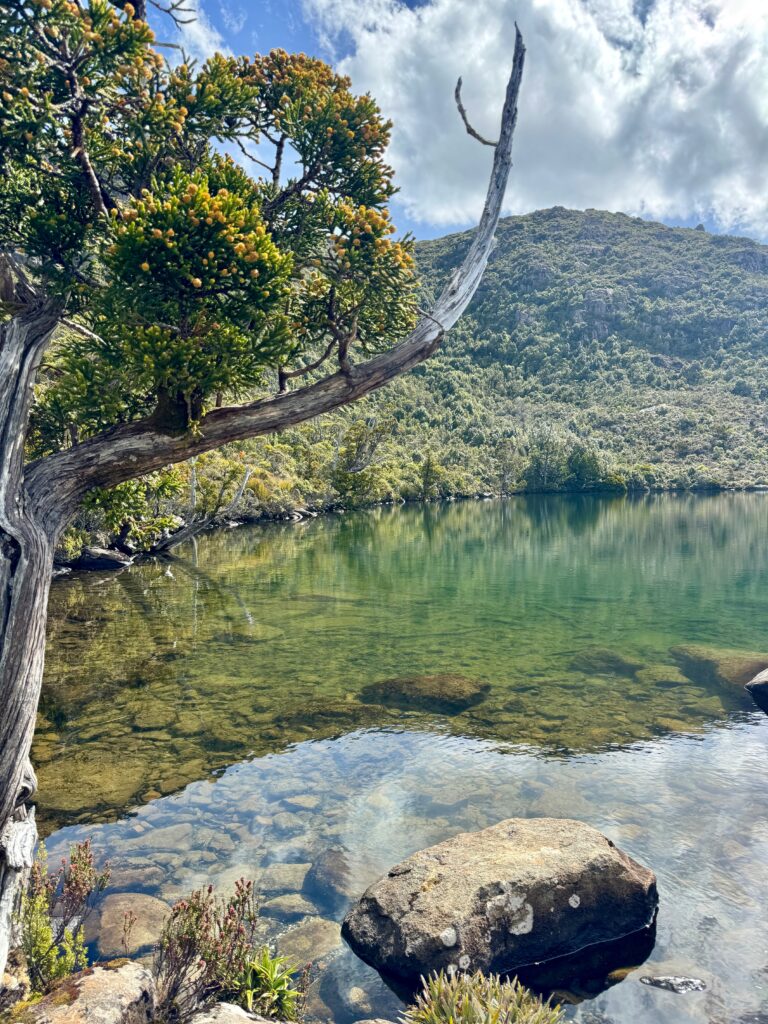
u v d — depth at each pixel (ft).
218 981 17.28
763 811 28.60
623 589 93.86
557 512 292.20
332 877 23.61
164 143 32.71
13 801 19.43
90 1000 14.75
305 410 28.14
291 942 20.25
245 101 34.47
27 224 30.27
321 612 75.56
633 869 22.06
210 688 47.03
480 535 181.57
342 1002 17.95
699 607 80.12
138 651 57.57
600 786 31.32
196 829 27.27
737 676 48.26
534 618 72.84
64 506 24.27
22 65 26.91
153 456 25.72
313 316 31.99
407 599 84.58
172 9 32.42
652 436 623.36
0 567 20.72
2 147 28.96
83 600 82.28
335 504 287.89
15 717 19.63
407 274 33.35
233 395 29.45
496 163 32.60
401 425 574.15
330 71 38.86
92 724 39.91
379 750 36.01
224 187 27.99
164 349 24.14
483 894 20.18
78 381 26.91
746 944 20.26
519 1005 15.81
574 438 517.14
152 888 22.71
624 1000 18.24
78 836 26.66
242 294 26.00
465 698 44.34
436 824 27.71
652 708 42.96
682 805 29.25
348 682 48.49
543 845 22.45
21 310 28.91
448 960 18.65
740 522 231.09
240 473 190.29
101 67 27.61
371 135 37.04
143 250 23.89
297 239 35.40
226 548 143.54
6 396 24.89
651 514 278.05
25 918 17.76
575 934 20.34
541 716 41.42
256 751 35.91
